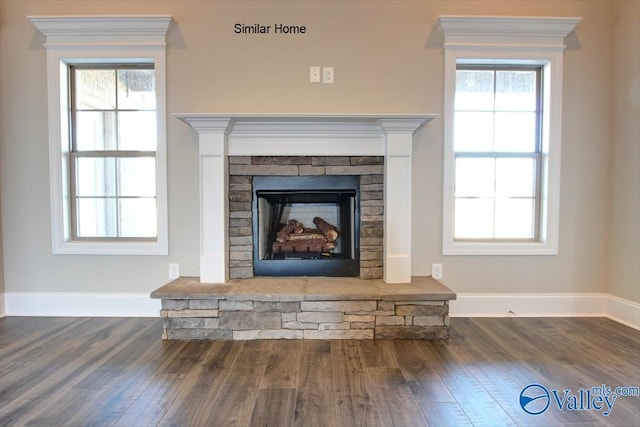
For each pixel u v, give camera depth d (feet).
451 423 5.16
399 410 5.45
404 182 8.83
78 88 9.63
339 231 9.83
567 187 9.53
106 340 7.95
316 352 7.37
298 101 9.34
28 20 9.20
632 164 8.89
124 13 9.20
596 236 9.59
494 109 9.71
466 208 9.80
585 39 9.34
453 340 7.98
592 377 6.41
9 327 8.69
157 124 9.29
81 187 9.71
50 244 9.47
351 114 8.40
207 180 8.73
